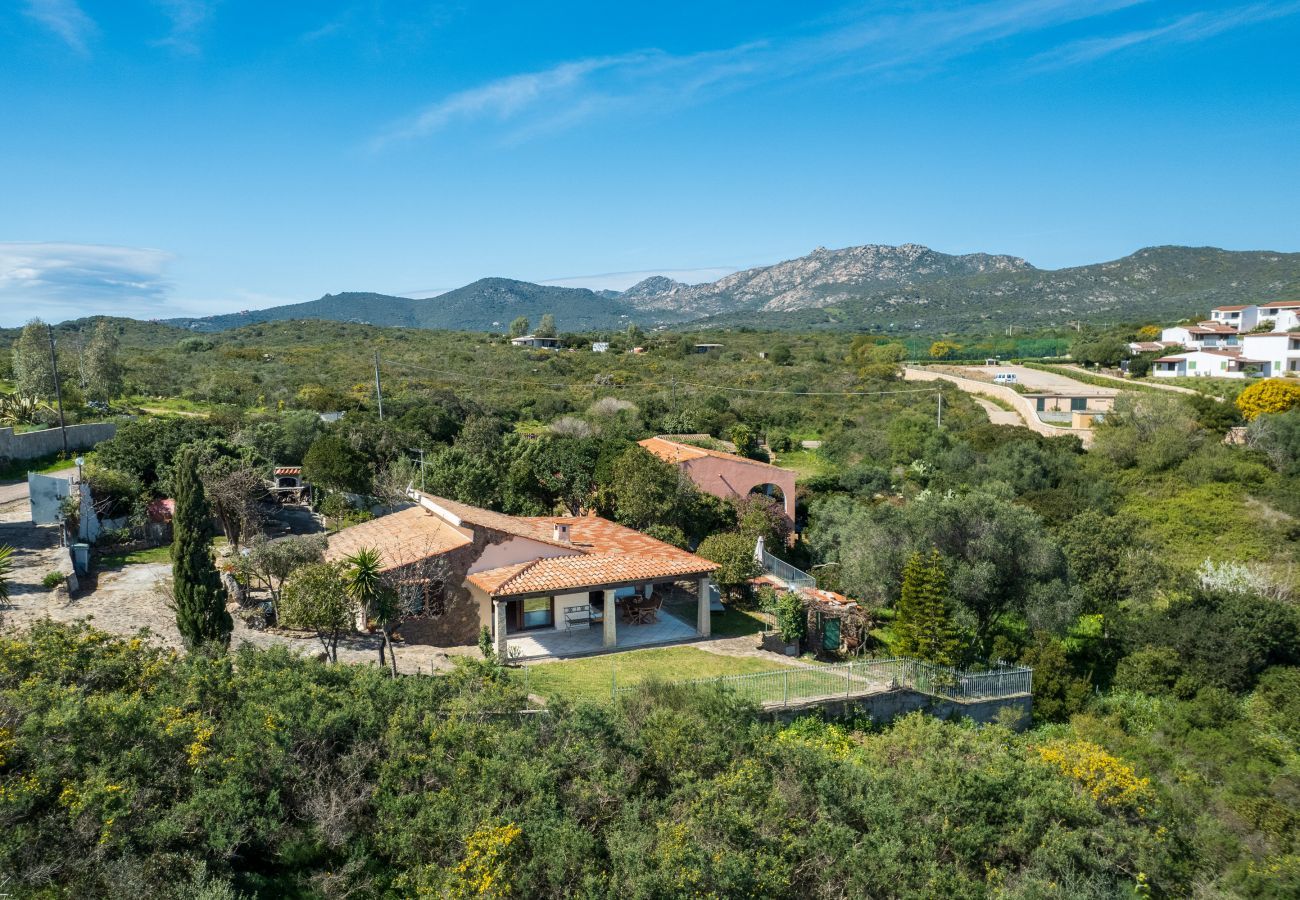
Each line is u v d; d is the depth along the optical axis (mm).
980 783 16562
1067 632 31156
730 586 31016
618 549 28234
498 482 40844
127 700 13414
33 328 57219
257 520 31125
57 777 11898
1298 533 44875
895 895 13859
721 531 38406
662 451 44156
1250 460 52438
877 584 32062
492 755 14688
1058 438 59344
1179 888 16109
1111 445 56156
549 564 25281
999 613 31219
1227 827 19234
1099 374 86500
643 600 27844
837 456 61750
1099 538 34031
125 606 23188
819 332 191125
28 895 10500
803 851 14133
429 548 24562
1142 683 28531
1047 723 25125
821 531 41500
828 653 27266
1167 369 92062
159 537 31609
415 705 15625
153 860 11273
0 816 10875
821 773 16359
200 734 13320
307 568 19812
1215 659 28656
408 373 92062
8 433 42594
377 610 19844
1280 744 25016
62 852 11000
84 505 30125
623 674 22125
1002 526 31422
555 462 42906
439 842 13109
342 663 19297
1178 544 45281
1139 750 23203
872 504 49469
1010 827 16109
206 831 12055
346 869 12531
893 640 28703
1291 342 84500
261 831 12430
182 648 19984
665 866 12414
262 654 17172
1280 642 29219
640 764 15508
